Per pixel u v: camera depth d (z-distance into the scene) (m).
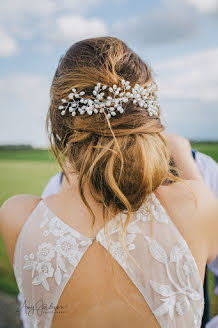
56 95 1.13
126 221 0.99
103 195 1.02
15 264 1.07
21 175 12.27
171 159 1.44
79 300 0.99
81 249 1.01
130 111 1.05
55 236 1.02
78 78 1.08
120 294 0.99
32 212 1.08
